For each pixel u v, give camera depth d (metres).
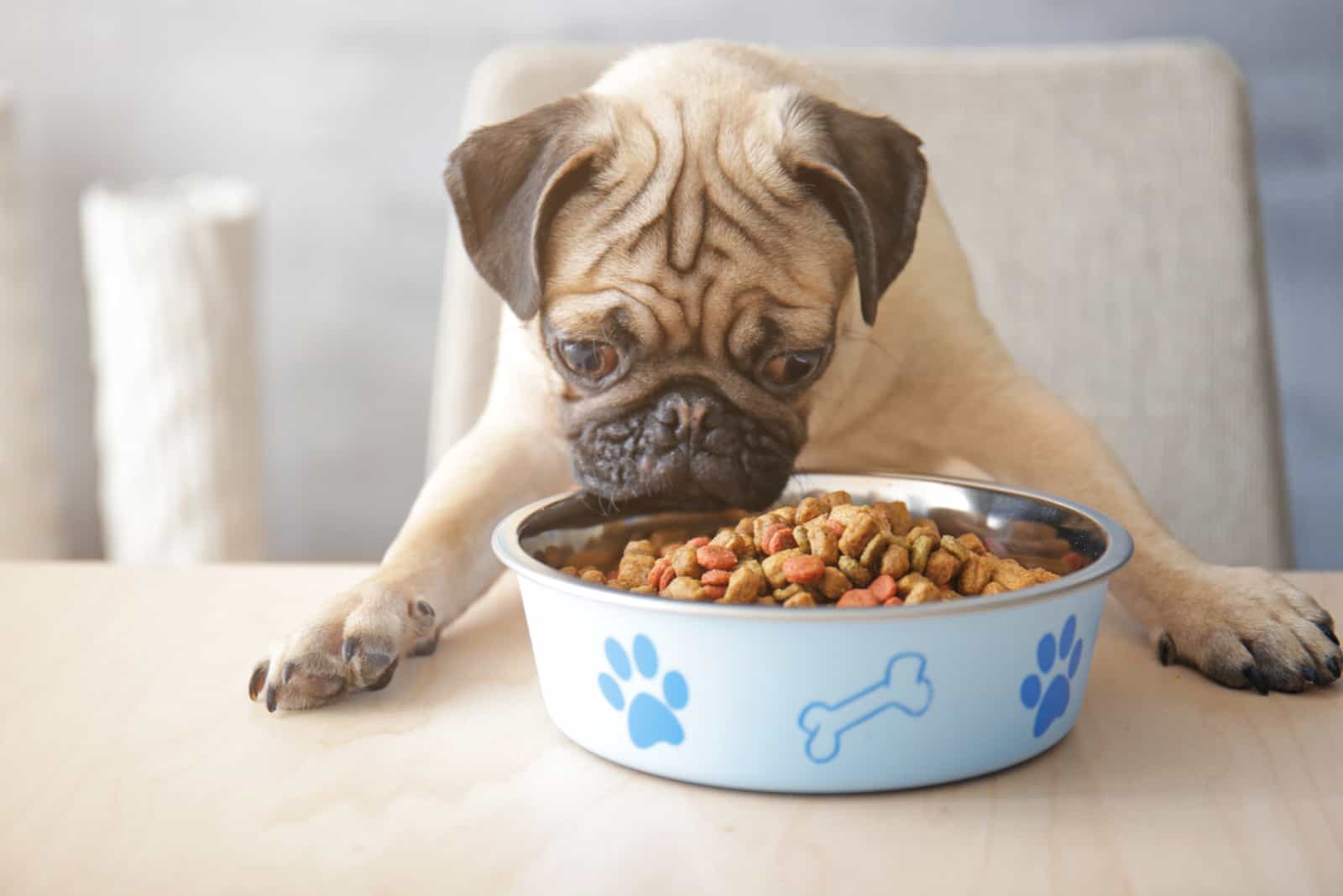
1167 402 1.04
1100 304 1.04
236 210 1.44
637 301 0.72
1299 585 0.73
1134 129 1.04
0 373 1.43
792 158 0.73
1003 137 1.04
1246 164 1.04
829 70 1.04
